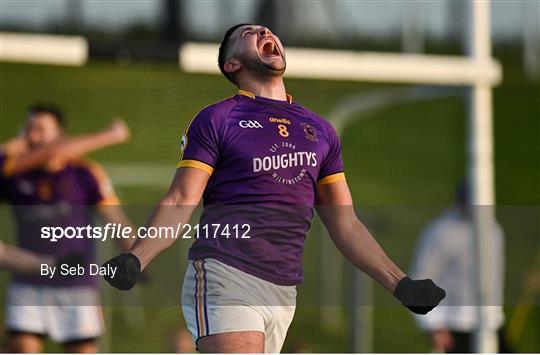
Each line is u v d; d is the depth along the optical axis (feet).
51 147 90.43
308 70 119.75
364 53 124.98
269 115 46.11
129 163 134.10
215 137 45.19
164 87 140.56
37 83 136.98
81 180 90.68
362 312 91.66
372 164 156.15
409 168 156.04
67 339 78.95
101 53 116.37
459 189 111.14
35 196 89.30
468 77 113.70
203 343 45.27
